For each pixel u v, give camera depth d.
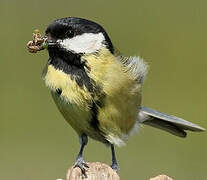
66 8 21.19
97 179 5.65
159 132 13.98
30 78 17.27
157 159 12.39
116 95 7.07
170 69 17.91
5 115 15.20
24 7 21.28
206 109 15.48
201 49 18.84
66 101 7.03
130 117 7.38
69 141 13.62
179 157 12.63
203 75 17.41
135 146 13.17
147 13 21.31
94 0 22.20
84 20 7.11
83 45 7.02
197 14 21.22
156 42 19.19
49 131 14.27
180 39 19.48
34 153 12.84
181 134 8.42
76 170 5.67
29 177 11.49
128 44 18.97
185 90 16.59
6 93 16.34
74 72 6.99
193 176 11.64
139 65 7.38
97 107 7.05
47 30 7.09
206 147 13.20
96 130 7.29
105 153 12.58
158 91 16.58
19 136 14.09
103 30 7.23
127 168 11.77
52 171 11.72
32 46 7.11
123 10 21.56
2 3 21.39
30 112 15.52
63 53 7.01
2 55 18.38
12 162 12.30
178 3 22.17
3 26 19.89
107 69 7.04
